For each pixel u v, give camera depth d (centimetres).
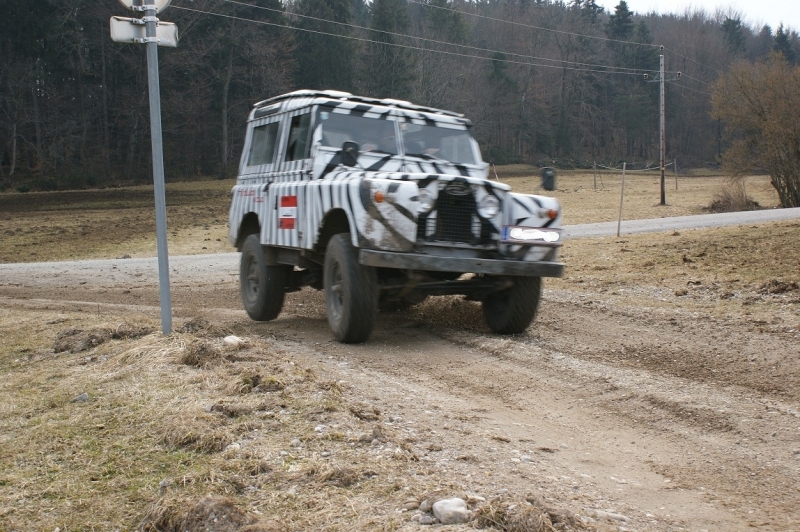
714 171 10012
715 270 1248
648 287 1141
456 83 8150
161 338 712
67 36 6431
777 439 515
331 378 640
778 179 4572
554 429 543
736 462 479
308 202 835
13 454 466
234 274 1669
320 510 364
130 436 480
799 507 411
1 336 877
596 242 1898
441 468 427
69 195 5359
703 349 743
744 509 408
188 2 6444
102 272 1755
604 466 471
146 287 1472
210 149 7481
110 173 6681
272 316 991
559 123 10262
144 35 715
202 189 5972
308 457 429
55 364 706
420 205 749
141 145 7106
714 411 569
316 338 848
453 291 814
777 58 4653
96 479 422
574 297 1062
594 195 5488
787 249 1423
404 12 8400
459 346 805
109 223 3634
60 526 372
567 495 407
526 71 9838
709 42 11212
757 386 632
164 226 740
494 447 481
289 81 7150
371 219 733
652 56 10625
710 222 2919
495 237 782
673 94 10744
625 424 557
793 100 4403
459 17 8744
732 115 4644
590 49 10319
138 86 6769
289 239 883
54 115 6444
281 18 7031
